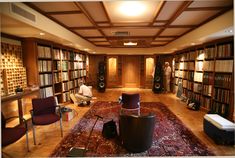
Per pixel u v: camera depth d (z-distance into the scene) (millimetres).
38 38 4059
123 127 2541
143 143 2482
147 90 8664
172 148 2645
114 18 3633
